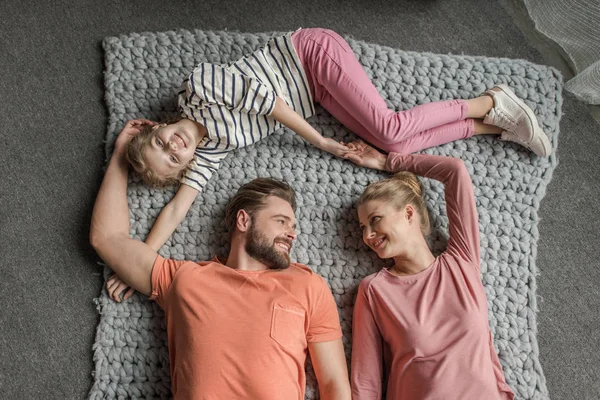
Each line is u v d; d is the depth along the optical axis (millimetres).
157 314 1604
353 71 1607
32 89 1771
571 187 1803
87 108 1767
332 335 1487
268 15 1878
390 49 1799
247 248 1508
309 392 1562
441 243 1675
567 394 1653
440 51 1882
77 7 1844
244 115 1596
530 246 1701
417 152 1739
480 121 1730
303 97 1667
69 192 1702
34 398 1564
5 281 1635
